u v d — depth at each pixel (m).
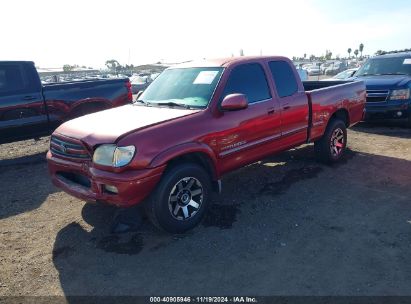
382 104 8.88
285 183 5.50
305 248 3.71
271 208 4.65
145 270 3.45
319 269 3.35
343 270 3.32
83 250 3.84
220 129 4.30
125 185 3.56
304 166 6.27
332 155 6.26
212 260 3.57
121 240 4.00
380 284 3.11
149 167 3.64
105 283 3.28
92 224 4.42
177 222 3.96
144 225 4.30
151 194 3.81
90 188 3.88
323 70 52.31
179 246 3.83
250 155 4.81
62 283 3.31
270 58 5.24
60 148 4.14
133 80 27.77
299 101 5.43
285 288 3.11
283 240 3.88
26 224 4.51
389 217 4.32
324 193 5.09
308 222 4.26
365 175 5.78
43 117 7.41
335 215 4.41
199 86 4.62
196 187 4.14
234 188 5.35
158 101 4.84
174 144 3.84
